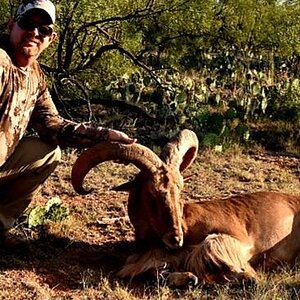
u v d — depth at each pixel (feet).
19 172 8.65
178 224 8.05
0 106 7.82
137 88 21.06
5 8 16.44
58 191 12.01
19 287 7.89
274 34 24.57
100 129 8.52
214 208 8.83
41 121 8.67
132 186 8.50
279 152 17.34
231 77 24.94
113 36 19.34
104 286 7.95
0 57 7.61
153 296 7.81
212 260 8.15
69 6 16.57
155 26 20.07
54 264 8.71
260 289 7.79
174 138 8.79
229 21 22.26
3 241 8.96
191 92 20.57
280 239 8.86
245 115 19.95
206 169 14.73
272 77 26.13
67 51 17.74
